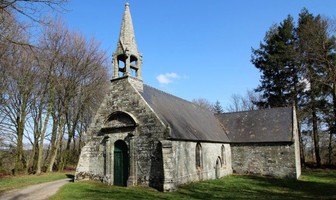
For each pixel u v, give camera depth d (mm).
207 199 14398
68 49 28953
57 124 31312
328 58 29688
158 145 17703
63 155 35719
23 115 27297
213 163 23766
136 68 20969
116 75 20703
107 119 20156
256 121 28609
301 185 20281
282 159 24734
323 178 24109
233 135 28219
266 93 37469
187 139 19422
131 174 18312
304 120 34188
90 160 20828
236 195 15953
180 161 18734
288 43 35938
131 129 18969
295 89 34875
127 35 20891
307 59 30891
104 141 20359
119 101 20016
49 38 26734
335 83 27969
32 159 29453
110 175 19422
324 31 29125
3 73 23156
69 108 33219
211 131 25547
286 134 25203
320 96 32438
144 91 20578
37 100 28391
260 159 25875
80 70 30234
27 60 23062
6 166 28719
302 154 34938
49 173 29062
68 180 22344
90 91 32125
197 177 20891
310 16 35094
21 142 27297
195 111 27125
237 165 27000
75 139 43375
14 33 13500
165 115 19812
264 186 19719
